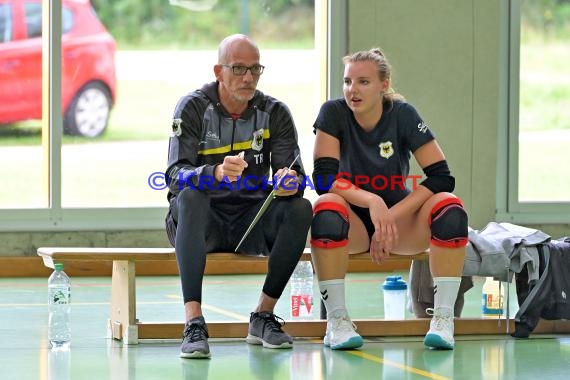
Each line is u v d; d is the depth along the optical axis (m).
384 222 8.52
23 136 17.14
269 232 8.70
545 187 18.91
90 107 17.27
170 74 17.55
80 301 12.89
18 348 8.83
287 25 17.83
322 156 8.83
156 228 17.48
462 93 18.19
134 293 9.01
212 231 8.79
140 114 17.50
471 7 18.14
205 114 8.76
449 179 8.84
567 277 9.60
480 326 9.63
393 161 8.95
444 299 8.70
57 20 17.02
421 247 8.95
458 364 7.95
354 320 9.45
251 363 7.92
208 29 17.62
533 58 18.81
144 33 17.44
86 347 8.80
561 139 19.02
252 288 14.82
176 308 12.09
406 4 17.91
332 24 17.83
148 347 8.78
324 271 8.62
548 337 9.53
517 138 18.70
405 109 8.97
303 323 9.29
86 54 17.25
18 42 17.03
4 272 16.72
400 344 8.98
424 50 18.00
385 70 8.84
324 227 8.52
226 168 8.04
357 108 8.76
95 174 17.36
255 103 8.91
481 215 18.41
